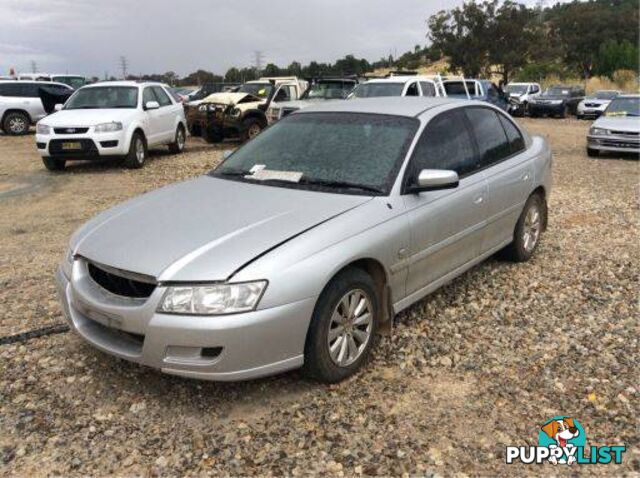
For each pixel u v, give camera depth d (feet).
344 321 12.04
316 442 10.44
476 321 15.16
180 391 12.01
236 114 56.29
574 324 15.01
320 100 57.62
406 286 13.69
